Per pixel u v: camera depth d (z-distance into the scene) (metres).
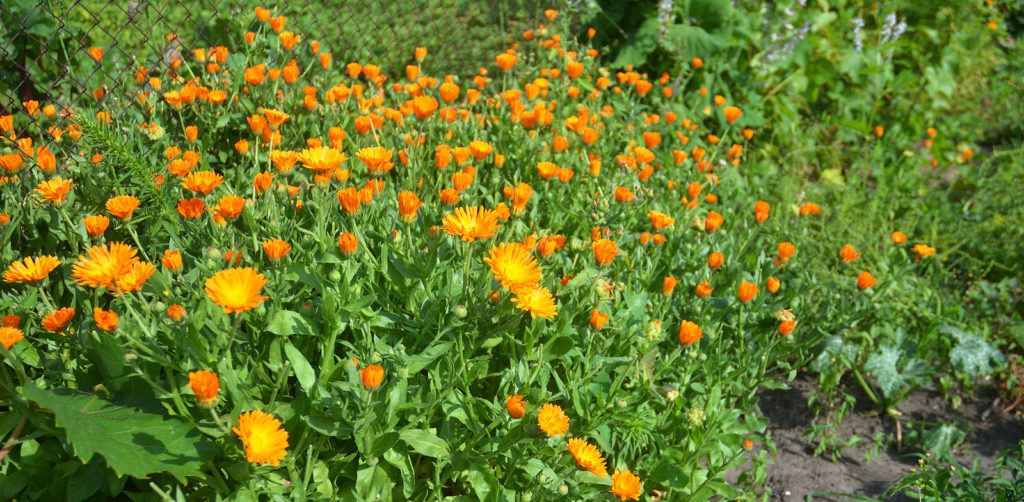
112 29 4.00
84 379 1.71
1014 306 3.68
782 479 2.78
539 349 1.97
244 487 1.57
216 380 1.34
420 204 2.09
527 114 3.04
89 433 1.45
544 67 4.46
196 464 1.51
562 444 1.80
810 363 3.24
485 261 1.70
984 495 2.54
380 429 1.72
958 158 4.90
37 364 1.71
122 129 2.62
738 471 2.74
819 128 5.08
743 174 4.49
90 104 2.87
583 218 2.82
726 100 4.90
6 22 3.10
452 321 1.79
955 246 3.81
